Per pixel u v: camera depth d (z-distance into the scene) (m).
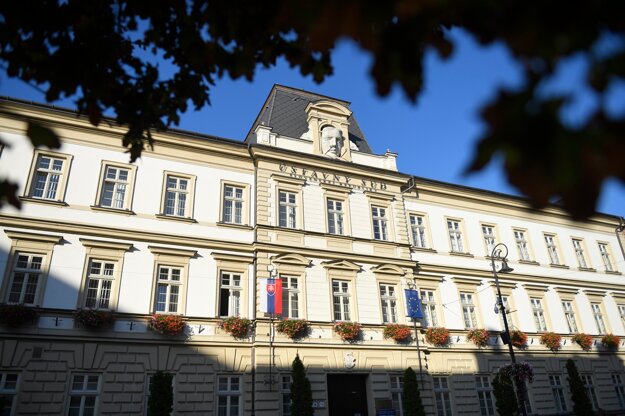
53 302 16.94
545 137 1.69
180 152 21.39
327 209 23.33
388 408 20.00
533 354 25.56
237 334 18.97
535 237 29.67
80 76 5.49
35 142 3.24
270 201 22.02
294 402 17.91
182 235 19.92
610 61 1.73
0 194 3.62
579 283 29.47
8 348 15.73
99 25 5.72
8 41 5.23
